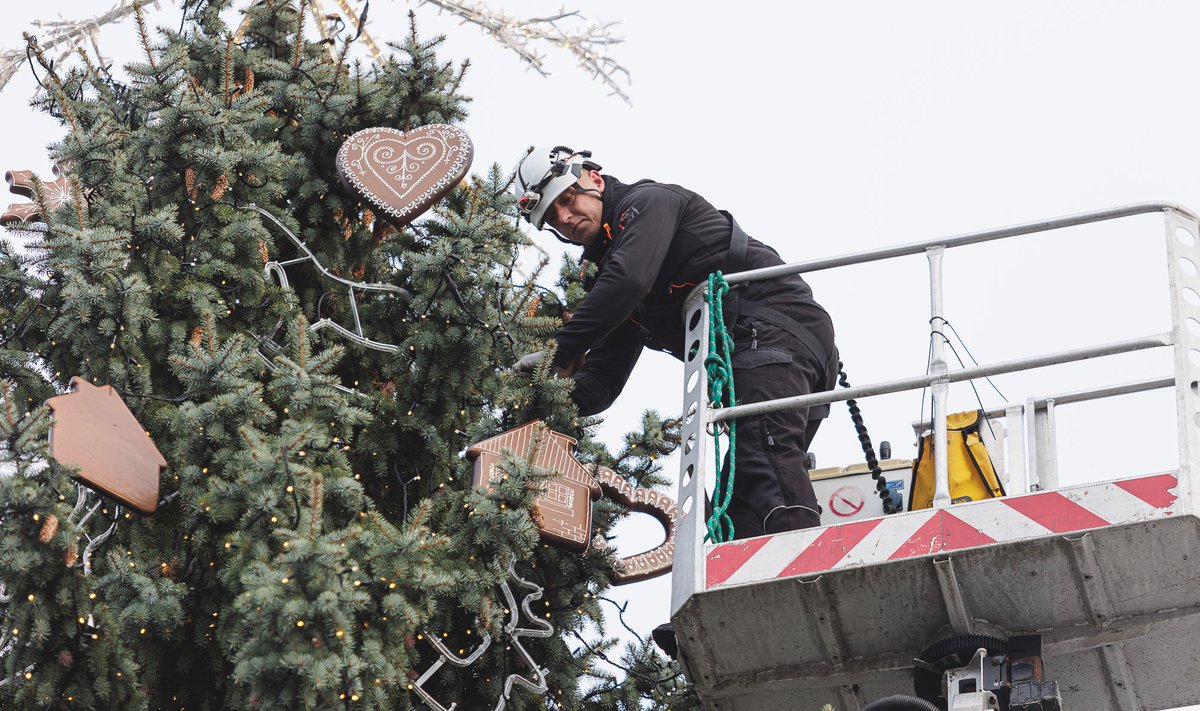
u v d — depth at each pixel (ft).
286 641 23.31
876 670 25.52
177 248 29.14
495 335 30.35
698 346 29.14
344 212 32.68
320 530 24.39
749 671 26.11
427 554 25.45
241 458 25.38
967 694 24.25
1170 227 26.58
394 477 30.50
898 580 24.71
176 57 29.60
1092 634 24.54
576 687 30.30
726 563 25.39
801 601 25.12
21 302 29.22
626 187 31.71
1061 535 23.84
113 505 26.78
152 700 26.45
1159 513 23.49
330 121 32.24
